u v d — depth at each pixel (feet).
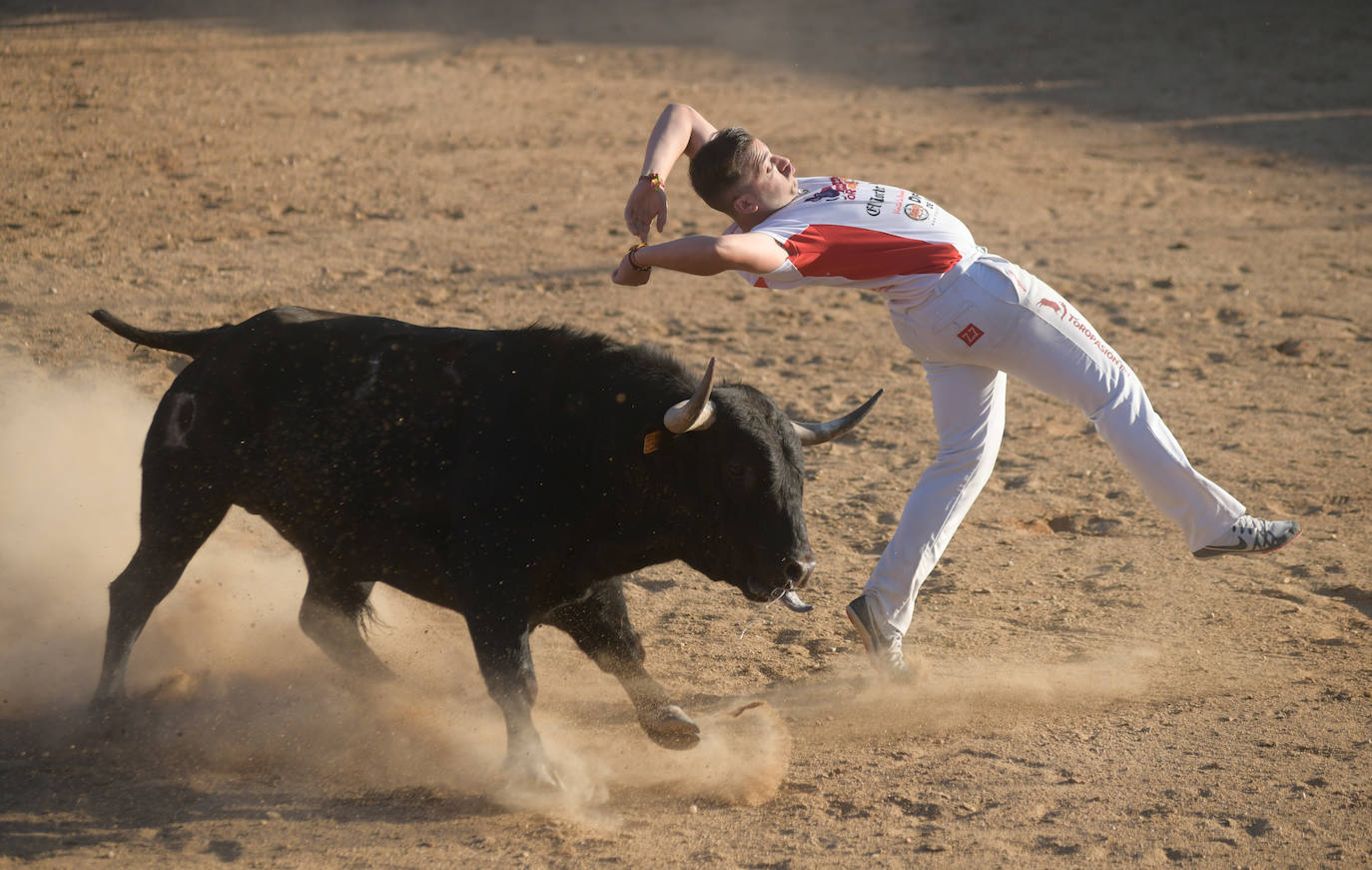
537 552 49.62
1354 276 143.43
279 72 239.50
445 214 151.12
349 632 57.72
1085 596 69.72
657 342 112.68
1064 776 50.37
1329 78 262.26
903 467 88.79
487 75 247.29
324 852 44.83
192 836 45.60
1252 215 169.58
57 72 223.30
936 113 227.61
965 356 53.06
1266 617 66.74
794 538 47.73
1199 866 43.65
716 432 47.37
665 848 45.27
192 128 189.37
